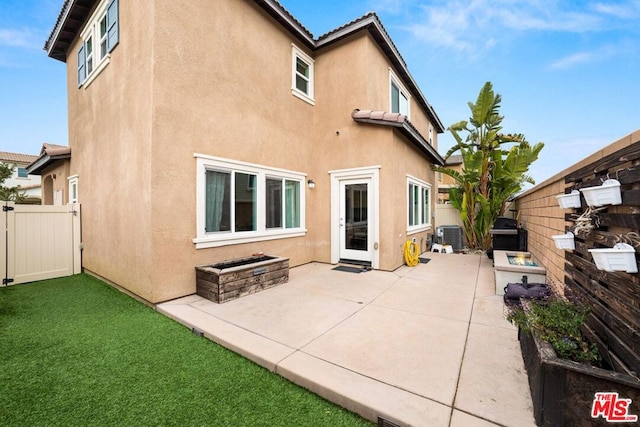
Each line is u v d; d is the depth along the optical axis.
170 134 4.71
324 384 2.44
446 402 2.22
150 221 4.50
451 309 4.32
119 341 3.38
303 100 7.82
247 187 6.16
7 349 3.15
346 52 7.68
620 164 2.16
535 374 2.15
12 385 2.52
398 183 7.48
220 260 5.50
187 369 2.82
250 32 6.21
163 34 4.63
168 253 4.69
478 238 10.68
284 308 4.37
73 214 6.88
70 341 3.36
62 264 6.61
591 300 2.53
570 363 1.90
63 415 2.18
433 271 6.97
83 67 7.03
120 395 2.41
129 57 5.09
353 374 2.60
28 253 6.10
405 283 5.85
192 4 5.07
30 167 10.08
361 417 2.21
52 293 5.25
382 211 7.04
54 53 8.41
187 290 4.95
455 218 12.24
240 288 4.91
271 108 6.75
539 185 5.69
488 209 10.03
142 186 4.71
